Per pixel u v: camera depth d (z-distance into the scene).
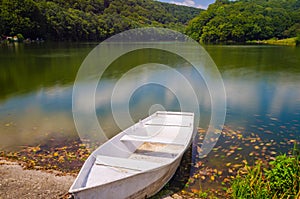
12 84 13.63
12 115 8.41
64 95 11.22
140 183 3.72
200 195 4.11
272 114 8.70
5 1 40.88
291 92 12.09
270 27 63.22
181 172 4.79
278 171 3.75
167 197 4.04
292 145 6.12
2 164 4.97
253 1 90.06
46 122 7.72
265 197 3.53
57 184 4.31
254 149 5.86
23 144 6.04
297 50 38.53
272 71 18.58
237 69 19.42
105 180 3.62
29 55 26.61
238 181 4.13
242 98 10.91
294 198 3.36
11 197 3.94
